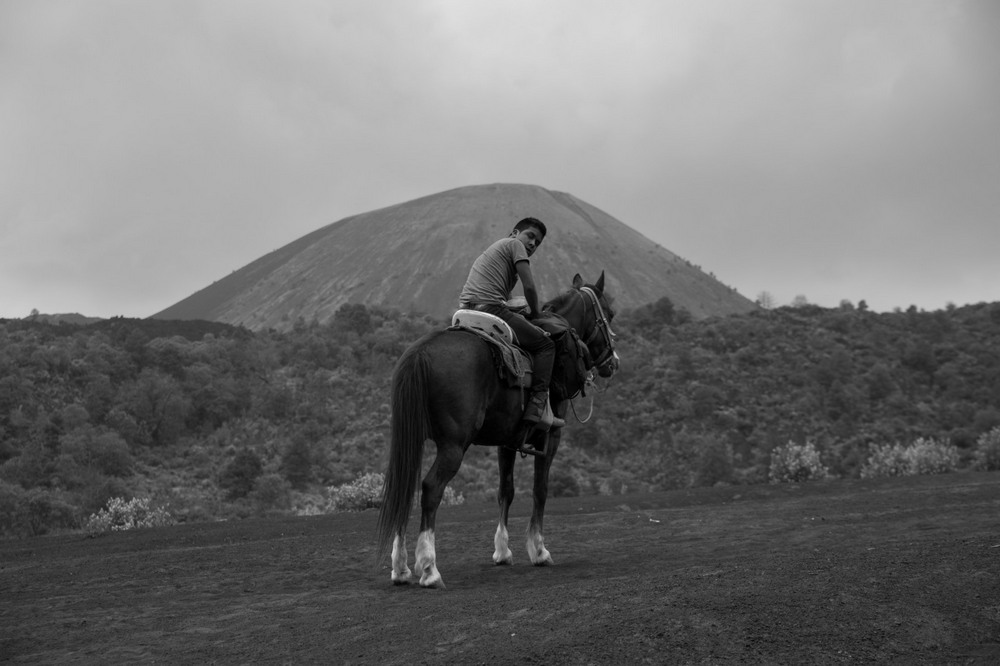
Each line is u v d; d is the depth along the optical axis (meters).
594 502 20.12
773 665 4.98
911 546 8.12
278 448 56.81
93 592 8.95
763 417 65.06
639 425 63.78
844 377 71.00
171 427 59.03
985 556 6.98
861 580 6.34
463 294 9.23
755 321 87.06
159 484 50.66
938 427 62.06
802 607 5.78
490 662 5.15
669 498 20.25
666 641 5.30
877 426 62.12
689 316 92.31
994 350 75.56
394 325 88.69
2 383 57.22
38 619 7.53
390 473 7.93
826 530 11.67
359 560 10.56
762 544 10.64
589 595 6.50
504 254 9.24
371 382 71.31
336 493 27.80
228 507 46.31
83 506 42.59
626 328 86.88
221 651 5.99
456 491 42.38
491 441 9.02
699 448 59.34
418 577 8.68
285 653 5.77
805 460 30.75
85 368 63.78
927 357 73.38
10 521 34.59
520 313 9.27
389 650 5.59
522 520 15.34
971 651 5.18
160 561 11.19
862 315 88.38
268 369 72.50
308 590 8.64
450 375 8.16
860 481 21.98
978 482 19.33
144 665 5.77
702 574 7.05
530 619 5.95
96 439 51.34
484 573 9.08
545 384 9.00
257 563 10.62
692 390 69.19
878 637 5.34
